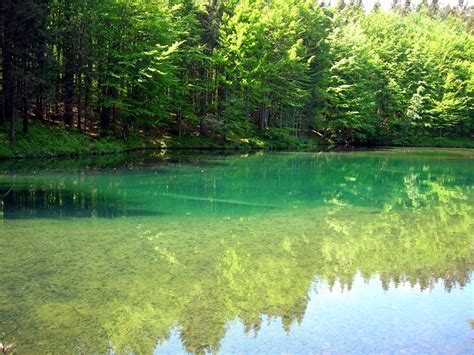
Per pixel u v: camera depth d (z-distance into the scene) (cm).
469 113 5766
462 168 2636
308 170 2331
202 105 3797
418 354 470
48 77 2389
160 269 706
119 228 974
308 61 4203
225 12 4059
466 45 6319
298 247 858
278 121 4556
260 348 473
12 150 2284
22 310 545
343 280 683
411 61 5569
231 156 3055
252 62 3894
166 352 459
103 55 2970
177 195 1424
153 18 3072
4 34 2127
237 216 1138
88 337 485
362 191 1638
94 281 646
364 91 4909
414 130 5588
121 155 2752
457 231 1024
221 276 683
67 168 2016
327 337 504
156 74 3102
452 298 627
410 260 795
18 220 1026
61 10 2742
